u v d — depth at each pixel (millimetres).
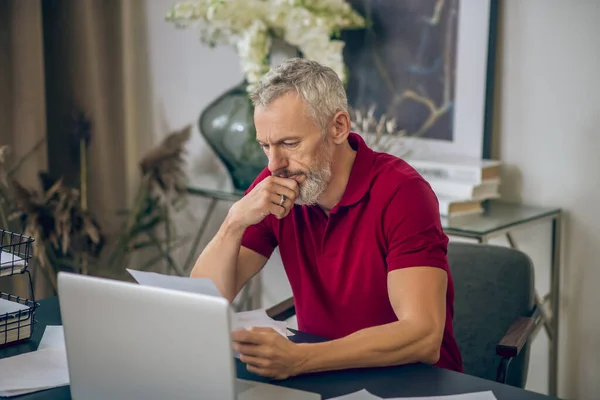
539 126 2492
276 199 1609
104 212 3031
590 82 2381
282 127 1541
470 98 2539
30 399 1303
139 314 1179
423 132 2648
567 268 2514
